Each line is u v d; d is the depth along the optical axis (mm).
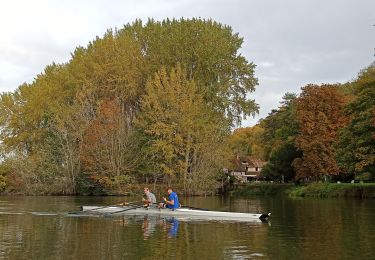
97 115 61500
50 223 25031
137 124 61188
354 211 33125
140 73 65188
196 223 25266
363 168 52781
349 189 55594
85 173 60562
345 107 55906
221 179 69250
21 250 16391
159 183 61969
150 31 70750
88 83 63312
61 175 62469
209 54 61406
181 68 62781
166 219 27406
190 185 59281
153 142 58594
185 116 57750
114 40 66438
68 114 62500
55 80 70812
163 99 58562
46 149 63125
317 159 61719
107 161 59625
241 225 24281
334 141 60375
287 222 25688
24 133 68562
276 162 78750
